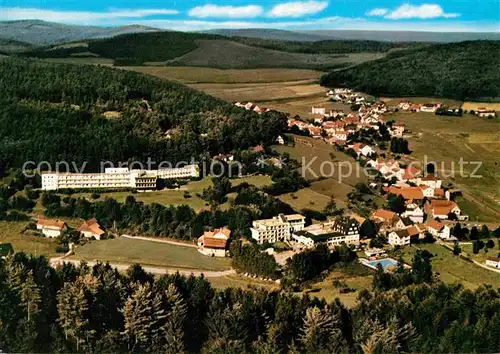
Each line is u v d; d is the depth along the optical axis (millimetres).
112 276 156375
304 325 142750
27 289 142625
